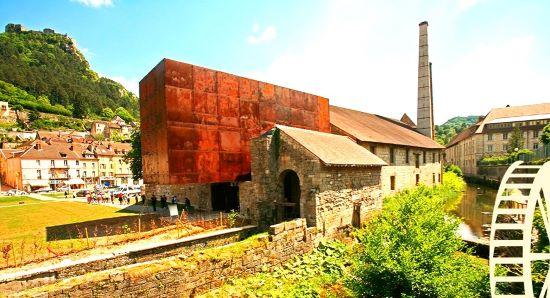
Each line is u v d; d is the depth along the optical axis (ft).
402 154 90.94
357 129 81.10
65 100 427.33
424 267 27.76
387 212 43.19
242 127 59.21
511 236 38.47
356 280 30.40
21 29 565.94
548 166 18.08
